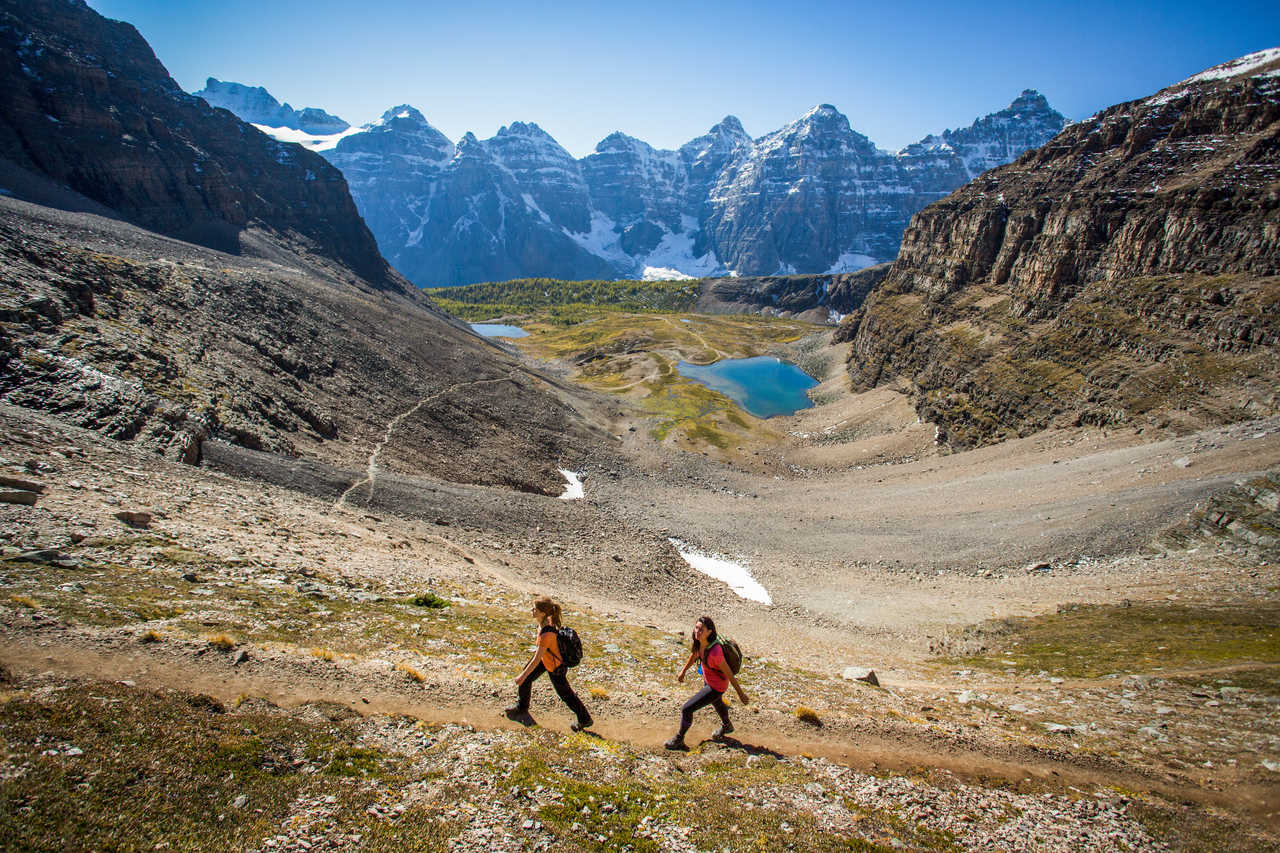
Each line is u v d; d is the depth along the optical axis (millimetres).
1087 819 13852
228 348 67312
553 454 91812
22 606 14164
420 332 120188
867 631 43594
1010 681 29359
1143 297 91062
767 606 49219
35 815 8500
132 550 20906
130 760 10000
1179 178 105875
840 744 16516
